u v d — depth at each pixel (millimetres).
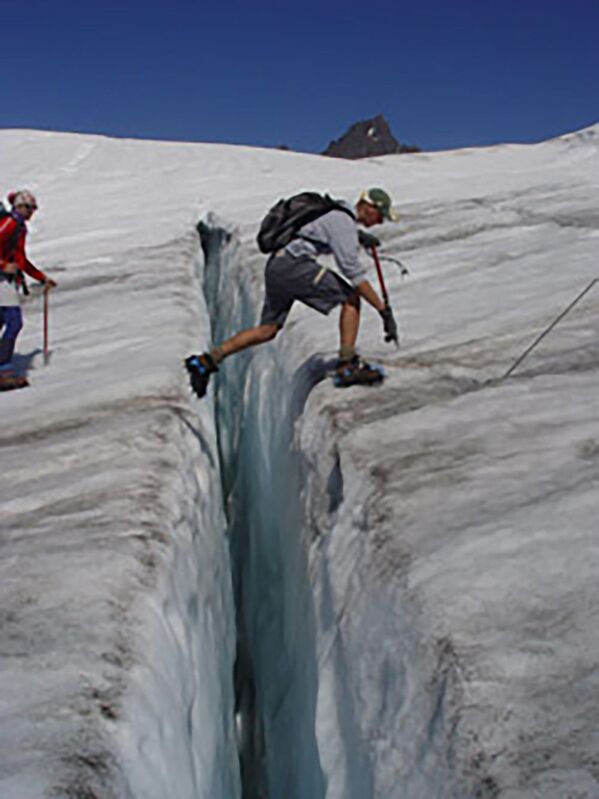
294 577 4098
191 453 4293
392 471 3113
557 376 3834
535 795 1595
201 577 3639
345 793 2484
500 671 1937
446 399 3822
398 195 11492
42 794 1789
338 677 2766
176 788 2244
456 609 2186
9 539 3100
